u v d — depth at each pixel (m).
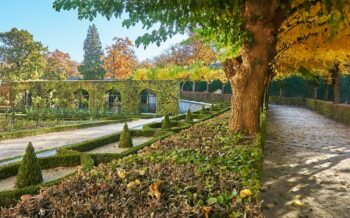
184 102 49.06
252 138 6.66
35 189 4.93
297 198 5.90
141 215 2.30
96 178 3.27
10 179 6.81
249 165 4.16
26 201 2.53
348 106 20.16
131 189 2.79
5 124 20.52
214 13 6.41
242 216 2.42
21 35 55.19
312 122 21.31
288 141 12.88
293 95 46.78
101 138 11.23
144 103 37.31
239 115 7.83
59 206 2.42
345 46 9.87
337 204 5.62
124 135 10.76
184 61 58.59
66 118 29.06
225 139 6.27
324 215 5.14
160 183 2.90
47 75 70.75
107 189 2.81
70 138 15.67
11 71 55.12
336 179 7.17
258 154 4.97
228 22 6.91
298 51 10.99
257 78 7.70
